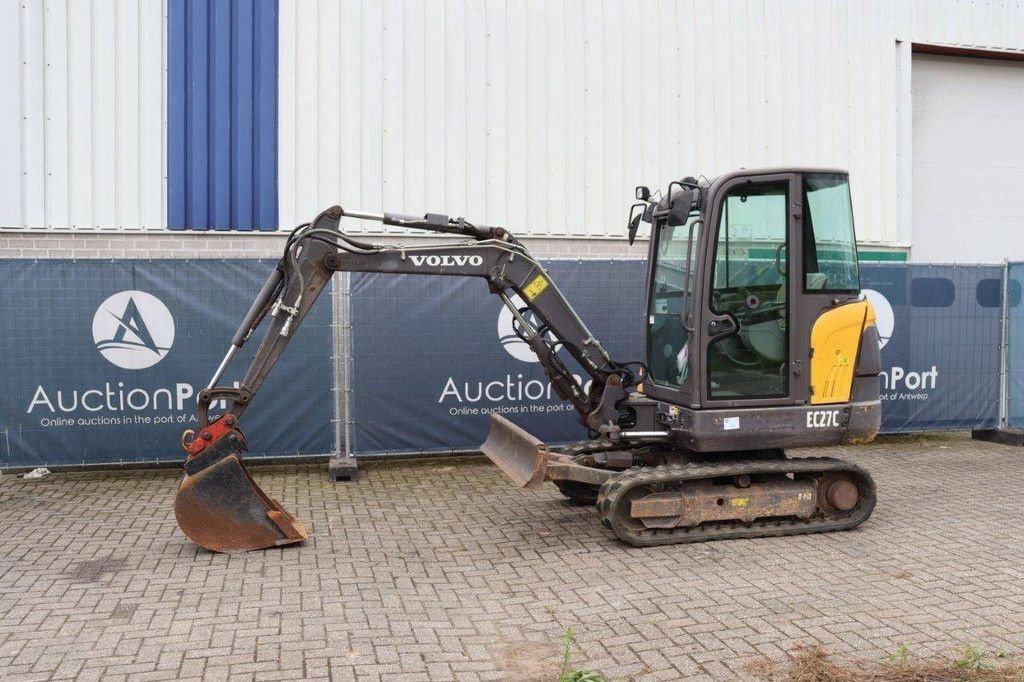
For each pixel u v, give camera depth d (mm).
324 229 6750
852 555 6406
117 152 9891
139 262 9117
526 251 7238
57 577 5988
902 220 12367
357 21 10391
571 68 11016
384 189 10523
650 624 5121
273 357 6742
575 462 7141
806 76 11805
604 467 7297
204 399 6664
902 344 10734
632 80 11195
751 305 6832
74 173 9820
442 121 10641
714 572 6055
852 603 5414
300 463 10008
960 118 12930
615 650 4770
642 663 4605
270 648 4797
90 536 7020
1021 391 10984
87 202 9852
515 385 9805
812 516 7051
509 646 4844
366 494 8539
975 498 8164
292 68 10242
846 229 6977
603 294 10031
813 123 11836
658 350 7504
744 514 6859
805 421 6883
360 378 9500
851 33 11969
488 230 7215
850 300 6965
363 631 5043
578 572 6098
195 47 10008
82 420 9086
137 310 9125
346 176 10422
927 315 10773
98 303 9070
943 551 6488
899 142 12328
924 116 12789
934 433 11742
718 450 6820
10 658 4668
